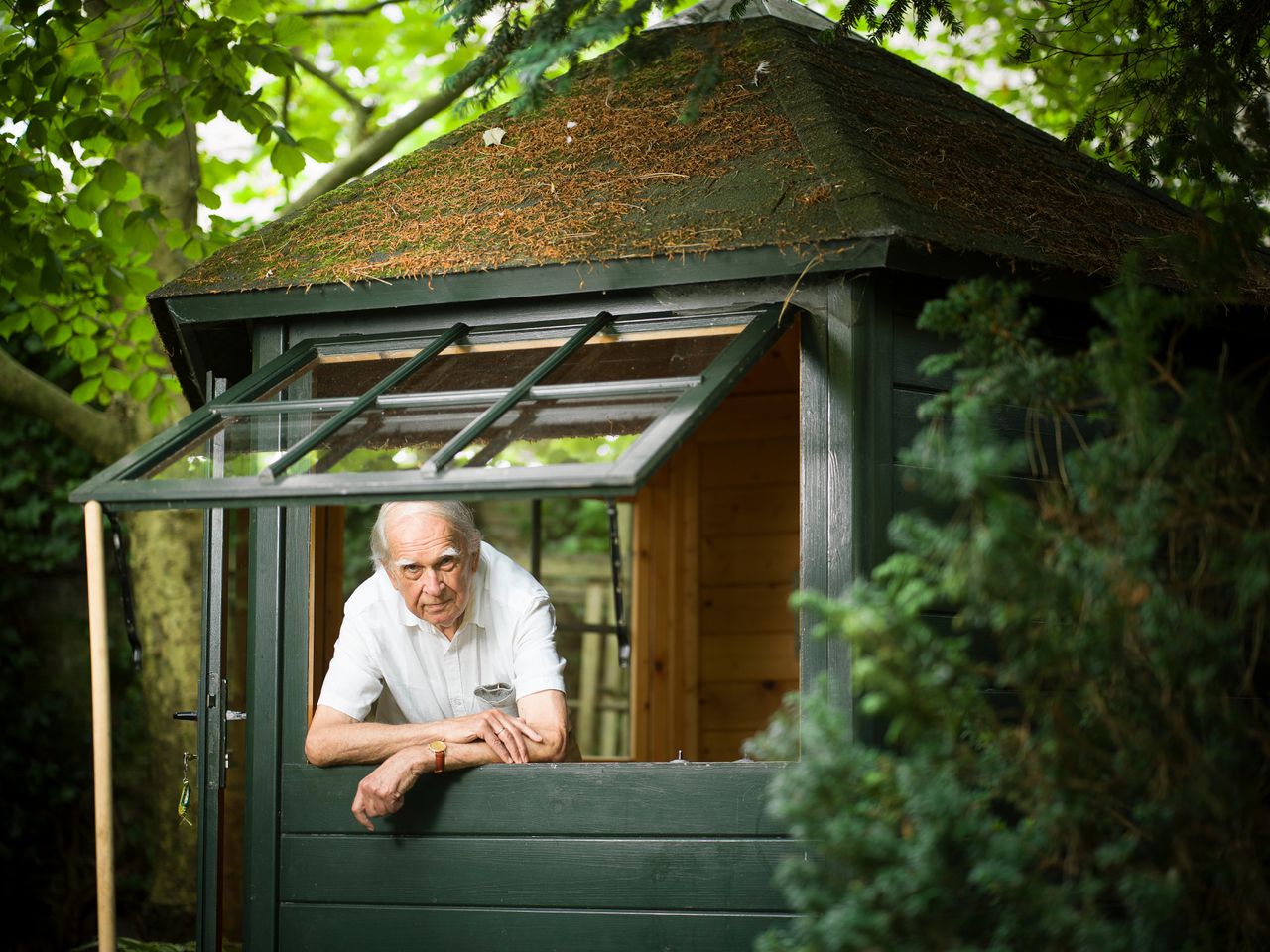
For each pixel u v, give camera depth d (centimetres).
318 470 342
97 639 343
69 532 799
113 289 595
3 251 552
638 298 385
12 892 779
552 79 425
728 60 444
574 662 802
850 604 260
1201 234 355
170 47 540
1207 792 269
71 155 561
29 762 786
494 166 434
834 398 365
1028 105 769
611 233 383
